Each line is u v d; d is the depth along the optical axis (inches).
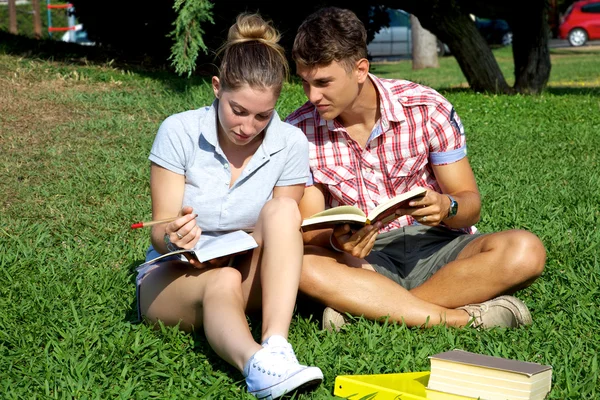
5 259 162.2
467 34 480.1
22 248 170.7
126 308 135.9
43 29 1020.5
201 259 110.6
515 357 115.3
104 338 120.5
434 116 136.7
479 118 363.3
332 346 118.3
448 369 100.5
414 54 916.0
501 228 188.5
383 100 134.0
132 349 116.1
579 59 963.3
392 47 1095.0
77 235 184.4
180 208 122.7
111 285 147.7
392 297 126.9
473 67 487.8
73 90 328.5
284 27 440.5
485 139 310.2
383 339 121.0
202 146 122.0
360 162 138.6
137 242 176.6
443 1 469.4
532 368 98.4
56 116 288.2
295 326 128.6
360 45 126.6
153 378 109.2
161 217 122.2
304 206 139.2
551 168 259.4
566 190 225.6
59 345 117.8
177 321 121.8
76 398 103.3
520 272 126.8
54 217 195.6
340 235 124.3
